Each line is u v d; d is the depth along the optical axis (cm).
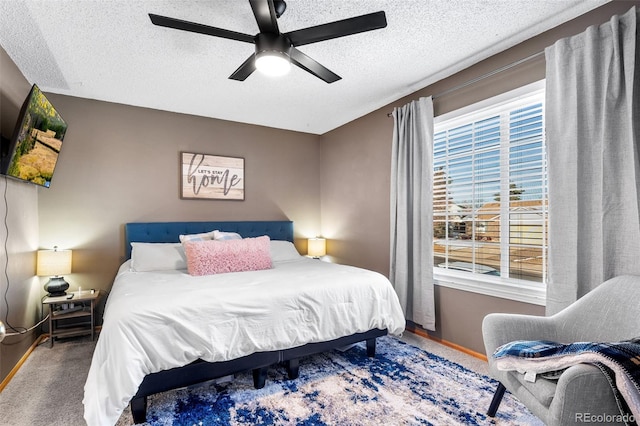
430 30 220
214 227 389
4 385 215
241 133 419
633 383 111
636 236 169
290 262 357
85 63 257
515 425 172
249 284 231
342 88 314
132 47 235
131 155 351
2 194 220
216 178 398
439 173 307
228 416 182
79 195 326
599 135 186
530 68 230
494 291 251
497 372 159
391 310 258
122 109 348
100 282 333
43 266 285
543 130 230
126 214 347
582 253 192
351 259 414
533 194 237
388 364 248
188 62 258
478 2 191
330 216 455
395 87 313
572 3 192
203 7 192
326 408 190
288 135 454
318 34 178
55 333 285
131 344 168
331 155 454
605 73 184
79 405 193
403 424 174
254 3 156
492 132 262
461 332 276
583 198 192
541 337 170
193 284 231
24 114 213
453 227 296
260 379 212
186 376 183
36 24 204
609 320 157
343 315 234
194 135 387
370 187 384
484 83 261
